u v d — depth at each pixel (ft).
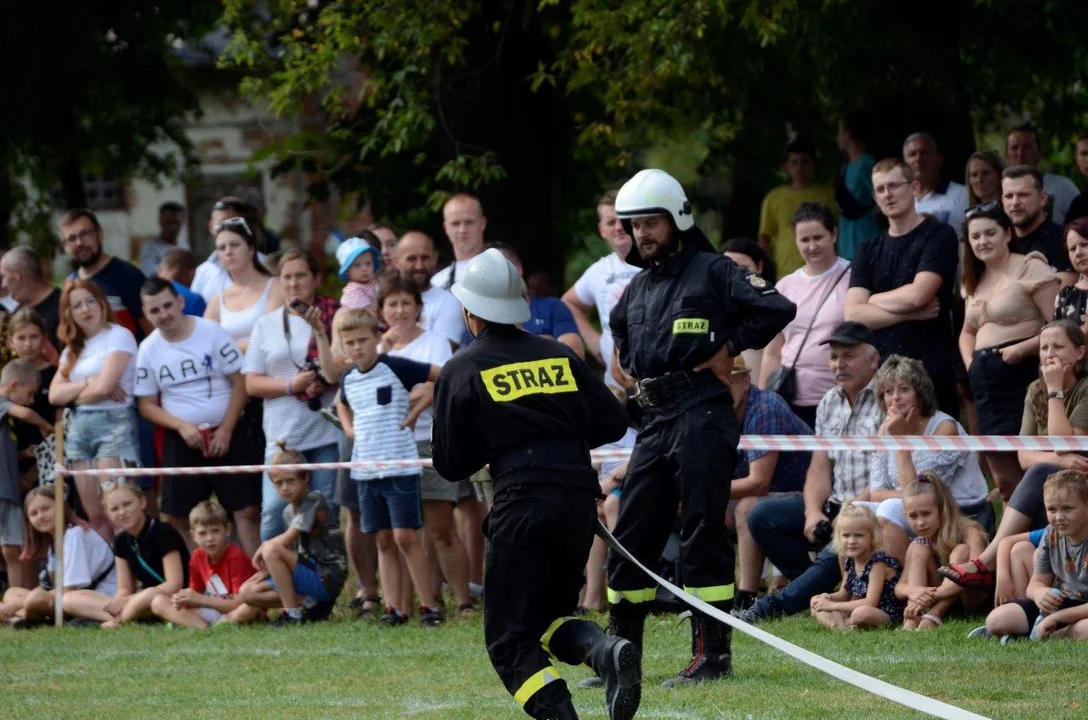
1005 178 80.02
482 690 58.80
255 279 91.25
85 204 176.65
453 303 84.74
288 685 62.03
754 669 60.23
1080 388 68.85
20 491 90.07
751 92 131.23
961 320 88.58
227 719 55.36
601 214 86.99
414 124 117.91
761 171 145.07
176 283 97.25
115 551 83.46
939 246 78.89
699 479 56.44
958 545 68.74
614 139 122.21
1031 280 75.51
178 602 80.23
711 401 56.90
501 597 47.62
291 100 123.75
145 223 276.21
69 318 88.53
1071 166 143.64
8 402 89.10
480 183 122.01
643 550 58.13
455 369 48.42
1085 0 118.11
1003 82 131.64
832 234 82.58
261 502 88.07
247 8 127.54
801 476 77.82
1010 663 58.80
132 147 183.11
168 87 169.58
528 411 47.70
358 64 130.11
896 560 69.67
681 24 106.93
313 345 84.53
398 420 77.51
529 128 128.26
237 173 259.60
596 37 111.14
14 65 148.25
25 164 165.27
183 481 87.20
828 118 135.95
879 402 73.77
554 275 131.64
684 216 57.41
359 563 82.38
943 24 113.70
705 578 57.41
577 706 55.26
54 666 69.56
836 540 70.85
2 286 104.63
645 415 58.59
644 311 58.08
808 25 109.29
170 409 87.76
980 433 76.84
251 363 84.94
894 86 115.03
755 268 86.99
